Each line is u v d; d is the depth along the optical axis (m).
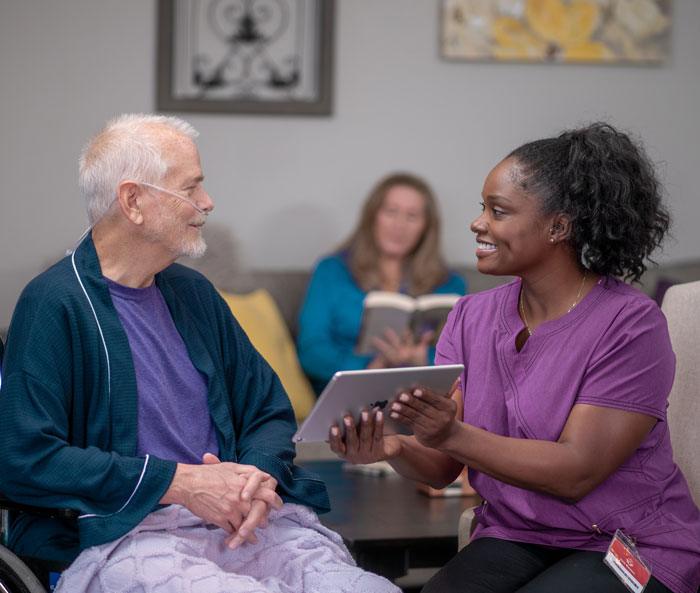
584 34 5.45
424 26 5.36
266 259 5.34
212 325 2.73
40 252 5.17
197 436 2.59
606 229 2.47
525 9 5.40
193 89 5.23
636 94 5.52
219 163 5.28
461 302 2.71
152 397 2.52
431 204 4.84
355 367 4.66
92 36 5.14
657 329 2.45
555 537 2.47
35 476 2.35
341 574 2.46
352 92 5.34
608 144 2.48
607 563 2.32
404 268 4.86
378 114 5.36
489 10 5.38
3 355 2.66
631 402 2.40
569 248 2.50
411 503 3.30
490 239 2.51
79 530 2.40
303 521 2.62
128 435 2.46
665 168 5.54
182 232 2.54
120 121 2.60
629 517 2.43
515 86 5.45
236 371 2.76
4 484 2.38
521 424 2.46
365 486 3.50
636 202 2.51
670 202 5.55
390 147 5.38
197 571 2.32
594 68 5.49
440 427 2.34
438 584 2.41
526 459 2.36
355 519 3.11
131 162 2.50
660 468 2.49
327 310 4.77
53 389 2.40
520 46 5.41
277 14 5.25
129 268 2.56
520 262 2.49
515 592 2.38
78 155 5.16
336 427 2.41
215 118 5.25
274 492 2.48
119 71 5.17
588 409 2.40
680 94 5.55
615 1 5.46
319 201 5.35
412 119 5.38
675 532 2.44
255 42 5.25
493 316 2.62
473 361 2.60
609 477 2.44
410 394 2.30
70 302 2.46
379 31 5.33
